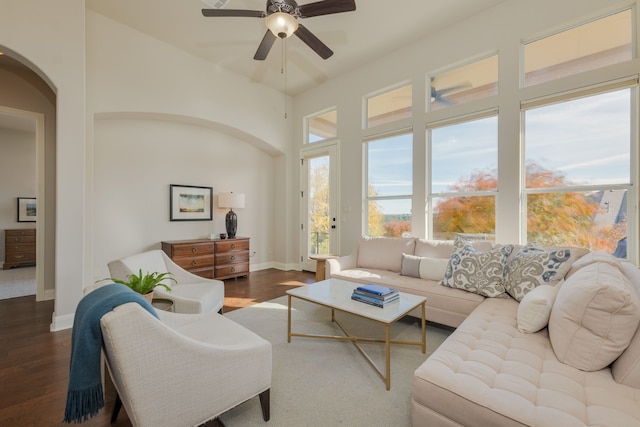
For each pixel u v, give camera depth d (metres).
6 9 2.41
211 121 4.32
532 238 3.01
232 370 1.33
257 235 5.44
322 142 5.00
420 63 3.75
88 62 3.26
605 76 2.60
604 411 0.97
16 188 5.79
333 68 4.47
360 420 1.48
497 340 1.50
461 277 2.45
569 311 1.31
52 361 2.06
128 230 3.96
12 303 3.32
